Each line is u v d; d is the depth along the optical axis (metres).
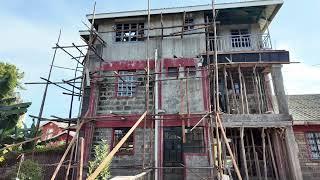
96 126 16.56
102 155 13.20
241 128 15.97
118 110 16.91
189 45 17.75
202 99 16.23
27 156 17.38
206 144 15.20
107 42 18.61
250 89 18.31
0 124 14.57
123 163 15.73
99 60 18.05
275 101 18.70
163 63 17.30
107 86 17.48
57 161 16.98
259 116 16.08
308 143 17.38
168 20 18.81
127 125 16.36
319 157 17.12
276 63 17.06
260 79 18.42
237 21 19.64
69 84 16.12
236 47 18.59
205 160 14.85
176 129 16.02
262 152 17.52
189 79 16.73
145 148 15.77
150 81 16.55
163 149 15.68
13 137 15.03
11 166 16.41
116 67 17.69
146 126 16.20
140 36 17.97
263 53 17.39
